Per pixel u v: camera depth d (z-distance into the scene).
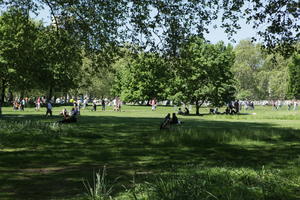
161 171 8.45
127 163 9.95
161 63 16.86
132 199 5.59
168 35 15.82
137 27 16.00
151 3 15.19
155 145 14.06
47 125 19.95
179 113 45.41
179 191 5.76
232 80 45.47
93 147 13.25
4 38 28.64
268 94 101.06
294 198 5.85
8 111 44.50
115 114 41.72
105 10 15.96
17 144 13.61
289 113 40.62
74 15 17.12
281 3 13.18
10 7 17.66
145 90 80.69
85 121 27.28
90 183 7.28
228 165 9.04
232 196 5.58
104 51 17.64
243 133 17.77
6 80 51.62
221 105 45.00
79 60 18.83
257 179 6.83
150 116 37.84
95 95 99.06
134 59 17.08
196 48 42.03
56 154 11.43
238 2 13.88
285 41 13.89
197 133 17.30
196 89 43.25
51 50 19.14
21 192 6.59
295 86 86.19
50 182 7.43
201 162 10.08
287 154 11.80
